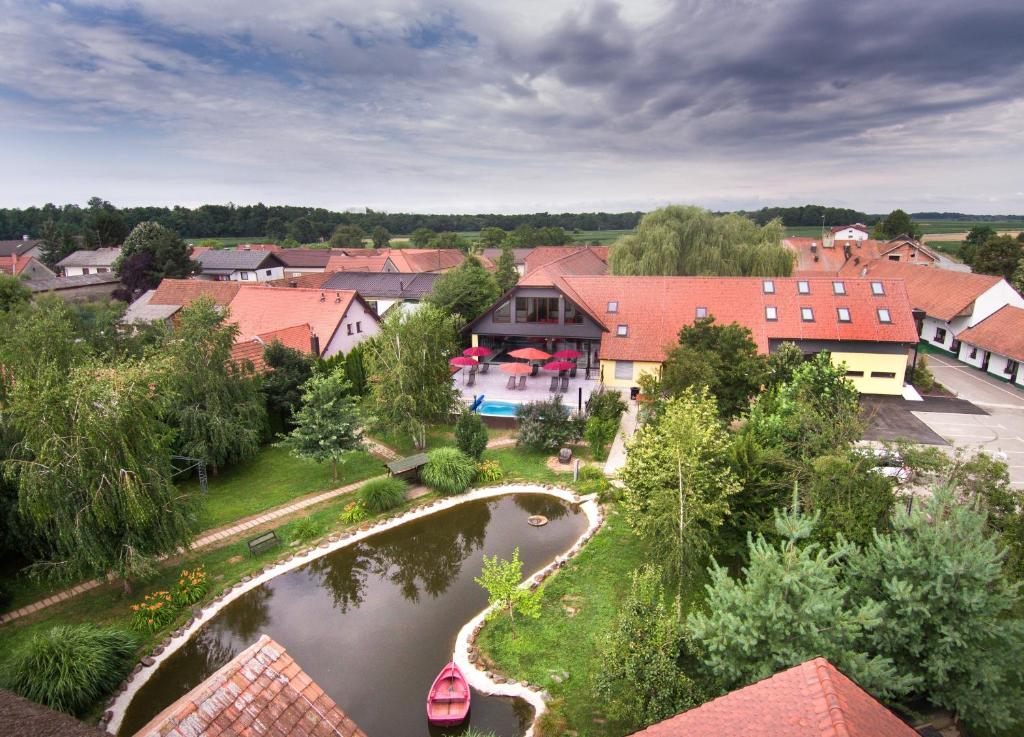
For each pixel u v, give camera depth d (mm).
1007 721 10453
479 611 17375
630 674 11406
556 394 32344
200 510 19047
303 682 8688
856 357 34531
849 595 12008
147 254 69188
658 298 37125
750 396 26250
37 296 56969
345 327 38594
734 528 17266
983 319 42500
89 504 15531
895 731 6883
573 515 22578
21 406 15242
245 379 25281
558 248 80188
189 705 7539
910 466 16469
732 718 7375
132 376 17000
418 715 13508
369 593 18344
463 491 24141
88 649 13984
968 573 10750
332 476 25562
